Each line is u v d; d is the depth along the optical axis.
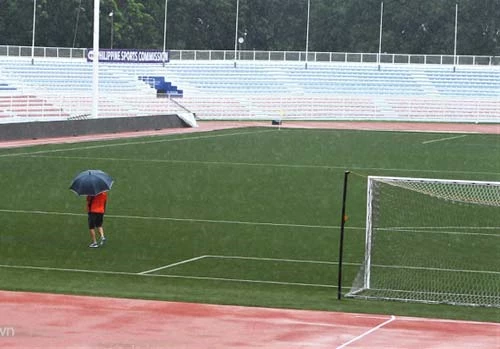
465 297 19.61
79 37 109.44
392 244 25.41
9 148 50.47
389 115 87.06
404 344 14.51
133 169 42.66
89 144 54.09
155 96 81.12
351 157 50.34
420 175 43.12
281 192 36.25
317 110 85.50
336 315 16.34
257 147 54.78
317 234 27.52
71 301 16.89
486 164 48.56
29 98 75.06
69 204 32.28
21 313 15.91
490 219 29.00
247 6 124.69
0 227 27.77
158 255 24.20
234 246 25.59
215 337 14.66
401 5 124.50
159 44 119.62
